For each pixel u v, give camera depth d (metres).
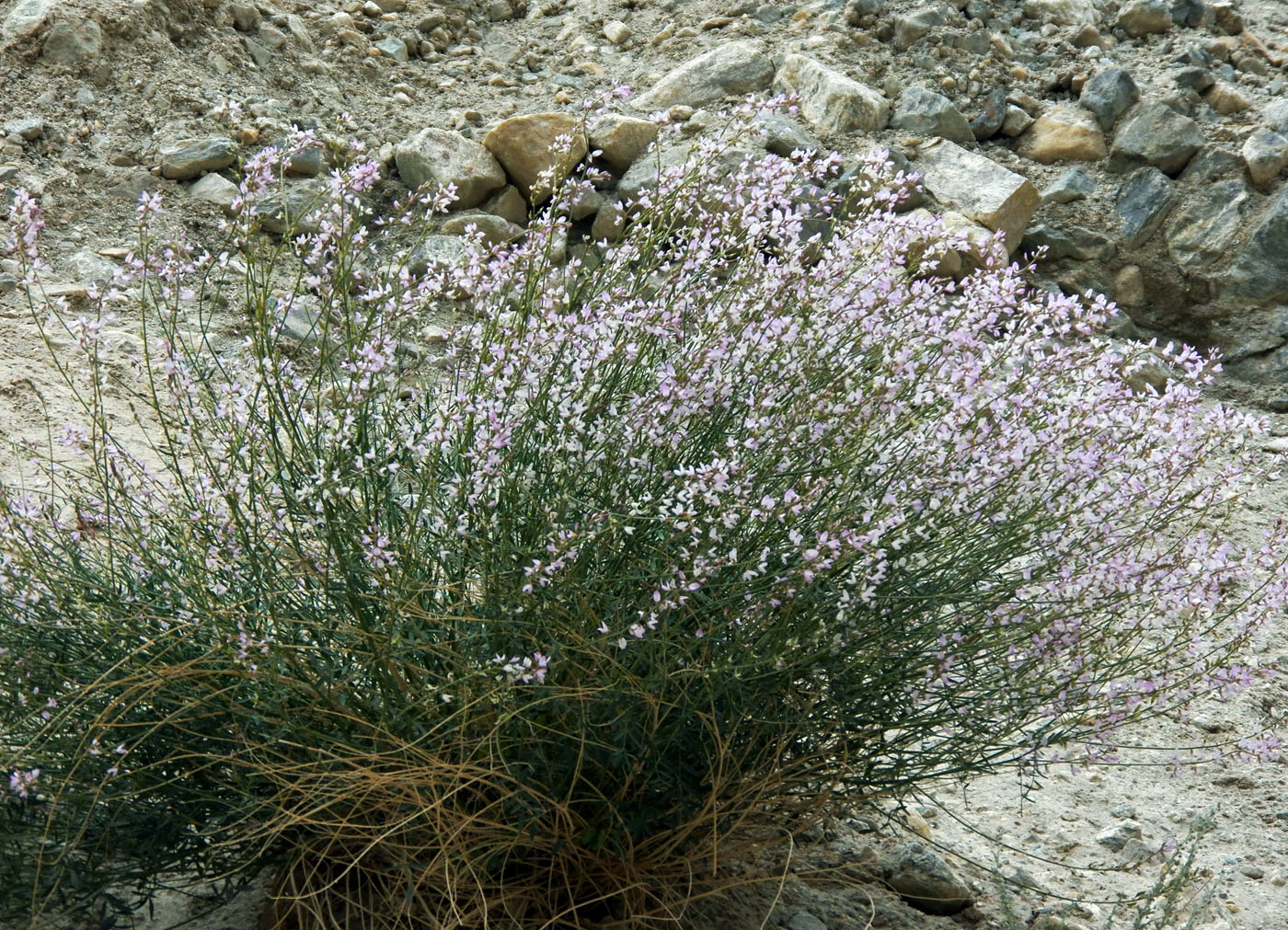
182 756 1.34
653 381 1.58
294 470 1.50
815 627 1.43
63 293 2.75
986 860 1.84
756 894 1.67
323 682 1.38
